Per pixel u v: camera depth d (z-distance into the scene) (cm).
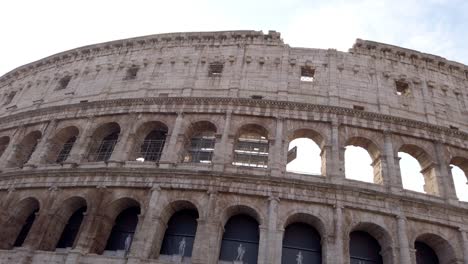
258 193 3628
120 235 3853
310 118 4309
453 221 3672
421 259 3794
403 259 3384
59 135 4825
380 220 3591
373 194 3666
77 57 5997
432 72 5203
